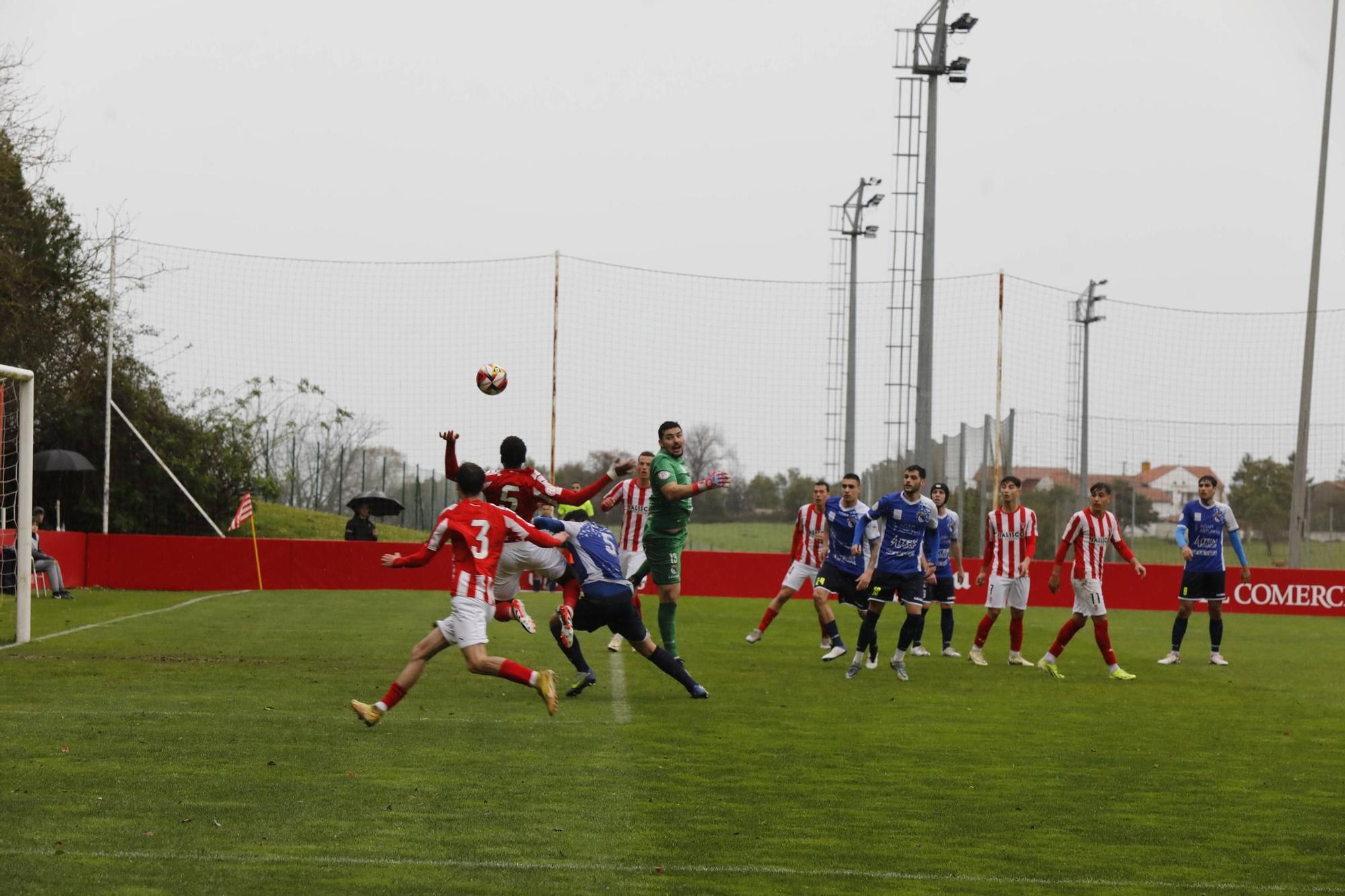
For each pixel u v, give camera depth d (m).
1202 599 27.08
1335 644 32.81
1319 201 49.25
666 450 21.53
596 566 18.45
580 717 16.69
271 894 8.68
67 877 8.92
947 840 10.76
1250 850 10.70
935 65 45.06
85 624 28.64
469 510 15.26
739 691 19.94
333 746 13.98
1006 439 50.50
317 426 54.91
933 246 44.38
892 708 18.48
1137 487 63.53
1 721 15.14
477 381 22.48
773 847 10.34
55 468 41.53
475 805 11.42
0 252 47.59
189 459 51.59
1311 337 49.34
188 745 13.84
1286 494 69.31
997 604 25.84
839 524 25.39
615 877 9.36
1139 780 13.51
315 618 30.86
